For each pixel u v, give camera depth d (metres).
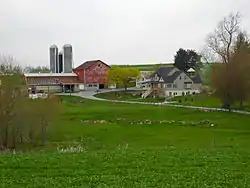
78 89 146.25
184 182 19.41
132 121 71.06
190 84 135.75
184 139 50.34
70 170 22.12
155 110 86.19
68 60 159.00
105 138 52.41
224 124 66.50
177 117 76.44
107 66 152.38
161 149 31.75
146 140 50.34
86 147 44.38
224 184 19.08
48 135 51.38
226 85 83.31
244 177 20.47
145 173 21.38
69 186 18.69
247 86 80.38
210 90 105.00
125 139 51.62
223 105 88.06
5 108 46.31
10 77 47.59
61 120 58.47
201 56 114.75
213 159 25.53
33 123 48.16
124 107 93.44
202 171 21.89
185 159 25.42
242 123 67.06
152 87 134.25
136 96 130.12
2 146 45.84
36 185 18.91
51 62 162.75
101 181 19.62
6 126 46.28
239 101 88.69
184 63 160.50
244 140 48.34
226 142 46.38
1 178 20.36
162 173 21.44
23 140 47.75
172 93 133.75
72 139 51.34
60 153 28.77
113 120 72.19
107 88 149.25
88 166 23.17
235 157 26.38
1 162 24.02
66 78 146.88
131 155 26.70
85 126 62.12
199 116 76.81
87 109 87.81
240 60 82.69
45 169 22.45
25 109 47.62
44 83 141.12
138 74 149.50
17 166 23.09
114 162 24.27
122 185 18.81
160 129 60.66
